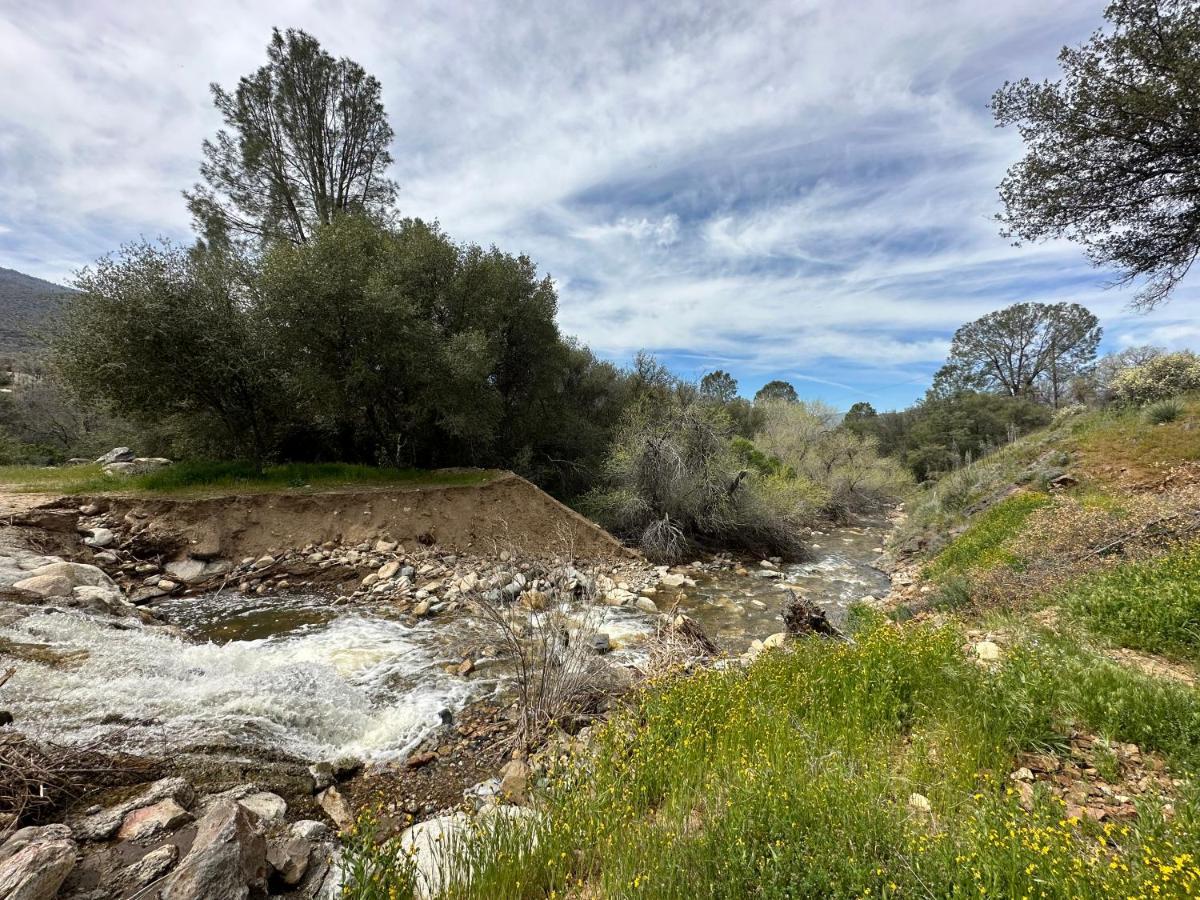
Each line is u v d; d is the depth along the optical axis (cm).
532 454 1950
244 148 1623
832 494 2384
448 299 1686
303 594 1012
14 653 538
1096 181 995
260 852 337
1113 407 1809
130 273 1153
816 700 450
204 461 1457
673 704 461
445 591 1042
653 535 1511
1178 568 590
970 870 227
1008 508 1172
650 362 2450
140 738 445
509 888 281
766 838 268
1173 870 207
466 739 548
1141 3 882
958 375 4900
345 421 1669
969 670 471
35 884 269
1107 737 350
